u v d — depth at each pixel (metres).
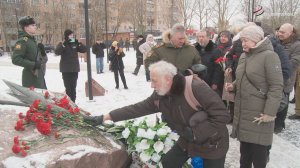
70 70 7.01
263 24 5.41
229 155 4.80
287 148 5.09
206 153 2.96
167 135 3.49
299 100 6.75
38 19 48.66
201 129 2.83
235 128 3.66
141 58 13.09
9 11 42.69
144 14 51.72
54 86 10.46
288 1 32.09
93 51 14.09
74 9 55.12
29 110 3.35
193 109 2.89
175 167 3.20
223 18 28.64
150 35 11.14
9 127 3.19
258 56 3.44
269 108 3.33
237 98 3.63
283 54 4.26
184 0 31.47
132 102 7.98
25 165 2.69
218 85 5.43
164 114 3.09
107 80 11.81
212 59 5.41
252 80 3.46
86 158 2.96
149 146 3.44
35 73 5.06
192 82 2.87
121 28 60.88
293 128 6.20
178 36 4.27
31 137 3.05
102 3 45.81
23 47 4.92
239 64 3.67
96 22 45.41
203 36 5.41
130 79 12.02
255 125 3.48
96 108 7.34
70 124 3.38
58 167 2.76
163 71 2.81
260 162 3.56
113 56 9.67
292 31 5.70
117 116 3.38
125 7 49.75
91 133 3.39
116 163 3.38
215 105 2.82
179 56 4.35
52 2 49.72
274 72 3.34
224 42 6.42
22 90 3.88
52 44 49.31
